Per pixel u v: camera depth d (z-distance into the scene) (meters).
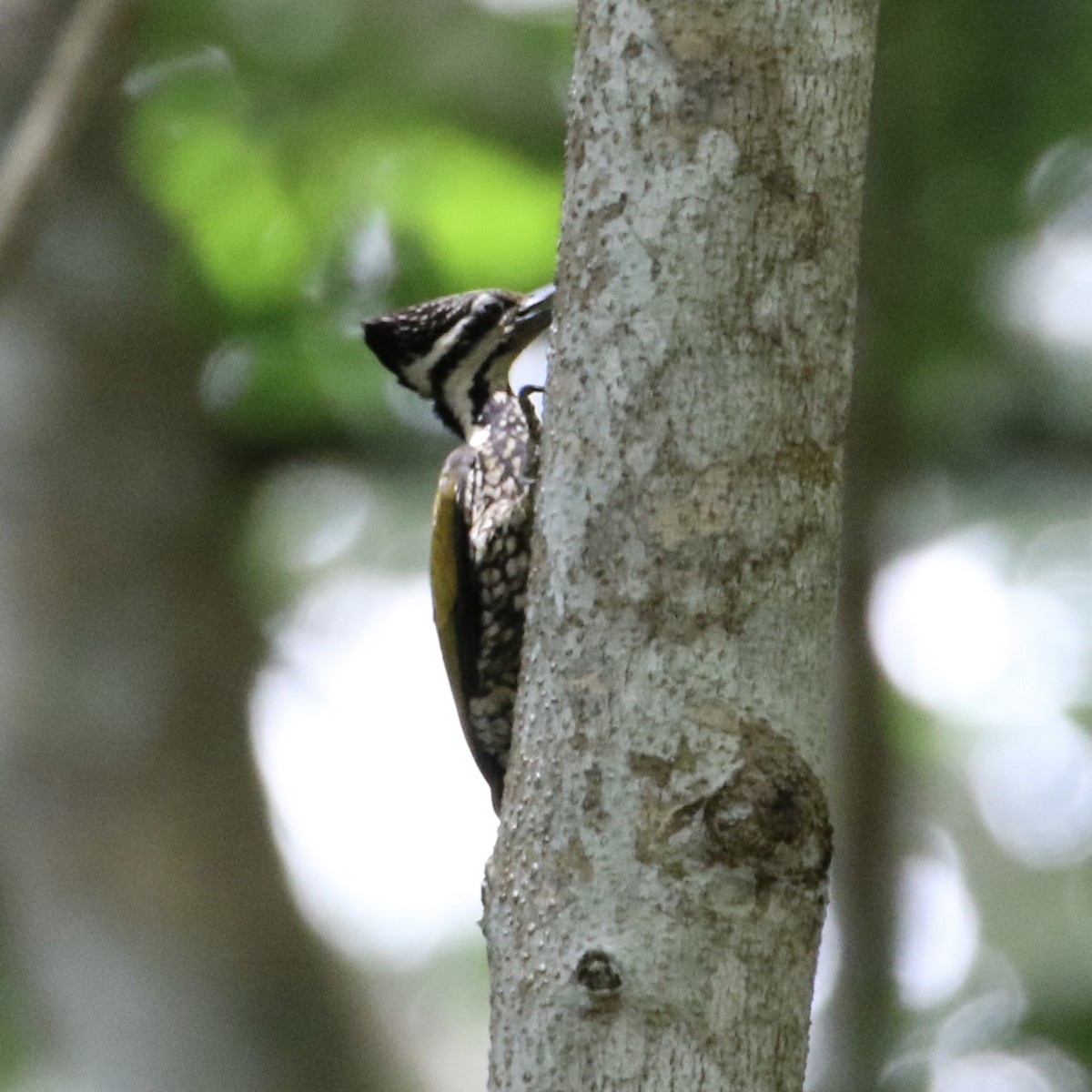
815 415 4.70
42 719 12.67
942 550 15.01
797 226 4.71
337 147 12.91
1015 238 11.81
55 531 12.87
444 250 13.05
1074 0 11.17
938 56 11.30
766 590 4.61
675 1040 4.40
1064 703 16.39
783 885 4.48
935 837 16.27
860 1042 10.57
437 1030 16.05
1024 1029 11.65
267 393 13.45
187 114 12.87
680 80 4.75
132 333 13.08
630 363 4.68
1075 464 13.65
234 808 12.99
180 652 13.03
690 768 4.52
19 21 12.84
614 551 4.64
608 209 4.76
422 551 15.59
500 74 12.99
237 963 12.70
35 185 8.62
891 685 14.09
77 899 12.59
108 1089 12.35
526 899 4.57
